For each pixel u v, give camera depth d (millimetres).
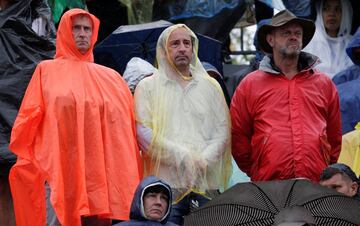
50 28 17625
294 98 14297
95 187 13609
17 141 13789
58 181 13383
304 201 8273
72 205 13500
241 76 18781
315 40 19828
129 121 14141
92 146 13742
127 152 13875
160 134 13992
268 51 14828
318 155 14047
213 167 14031
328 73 19578
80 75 14172
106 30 21203
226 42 23219
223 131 14383
